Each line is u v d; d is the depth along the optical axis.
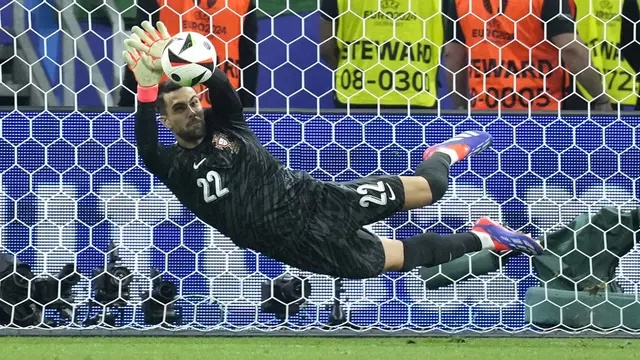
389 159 23.88
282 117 23.70
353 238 18.19
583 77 25.42
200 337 21.98
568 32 25.27
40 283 23.12
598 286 23.30
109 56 25.42
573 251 23.75
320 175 23.75
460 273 23.48
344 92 25.31
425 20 24.64
